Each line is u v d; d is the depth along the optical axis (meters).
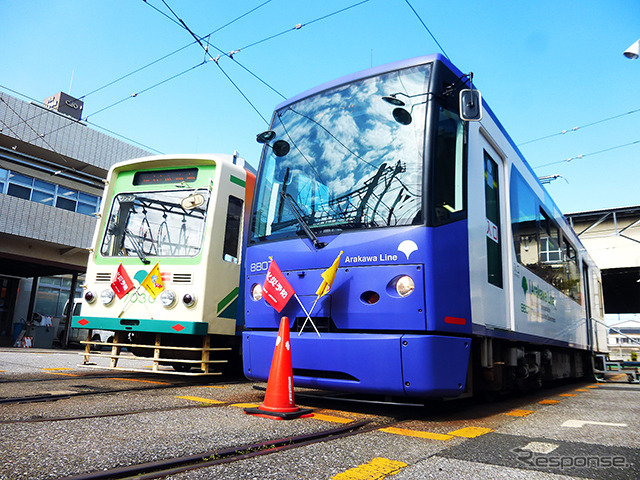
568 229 10.39
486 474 2.56
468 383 4.81
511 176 6.32
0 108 17.08
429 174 4.21
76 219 19.11
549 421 4.53
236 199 7.30
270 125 5.60
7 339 20.12
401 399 5.17
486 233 5.12
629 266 20.22
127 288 6.86
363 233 4.29
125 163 7.59
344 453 2.90
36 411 3.79
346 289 4.24
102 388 5.44
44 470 2.27
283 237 4.80
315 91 5.36
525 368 6.49
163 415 3.83
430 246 4.03
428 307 3.93
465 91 4.51
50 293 23.25
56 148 18.72
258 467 2.53
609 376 16.00
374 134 4.67
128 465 2.43
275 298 4.55
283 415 3.90
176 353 7.12
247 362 4.70
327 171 4.79
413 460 2.80
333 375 4.27
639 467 2.80
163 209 7.21
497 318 5.16
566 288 9.36
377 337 4.00
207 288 6.56
